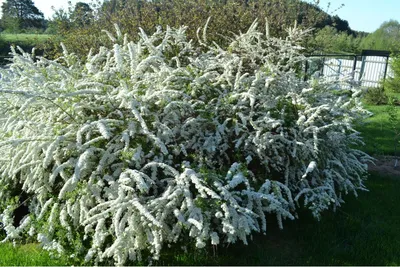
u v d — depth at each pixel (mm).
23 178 4082
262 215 3531
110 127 3877
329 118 4730
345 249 3766
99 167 3527
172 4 8742
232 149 4277
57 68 4816
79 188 3584
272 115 4387
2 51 14211
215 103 4473
